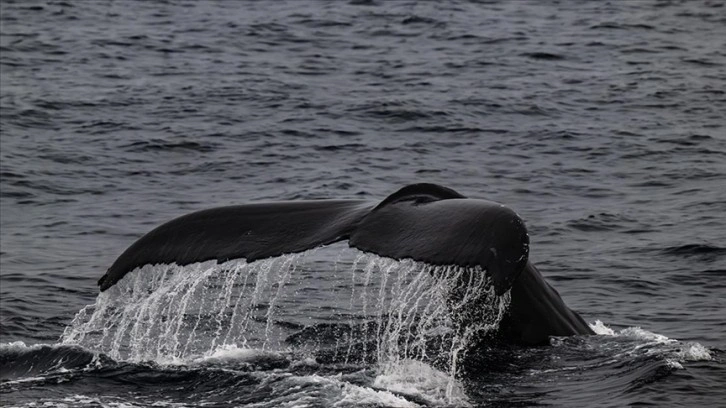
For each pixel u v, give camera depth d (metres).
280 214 30.70
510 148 80.69
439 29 129.88
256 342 37.81
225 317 41.53
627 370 32.34
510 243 26.22
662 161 75.81
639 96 96.75
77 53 115.38
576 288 48.78
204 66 110.25
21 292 48.56
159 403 30.94
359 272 48.66
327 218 30.20
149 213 65.75
